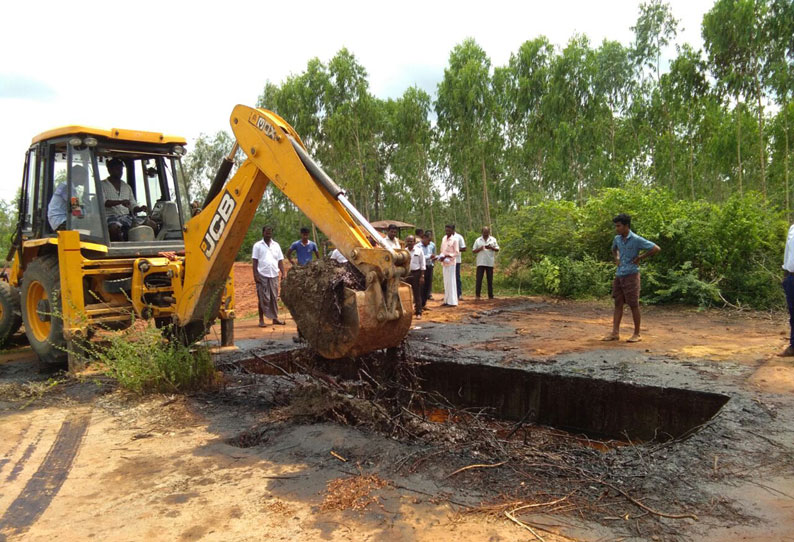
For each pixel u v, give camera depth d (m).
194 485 3.56
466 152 25.41
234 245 5.80
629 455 4.02
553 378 6.31
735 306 11.30
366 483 3.48
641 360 6.81
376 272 4.02
